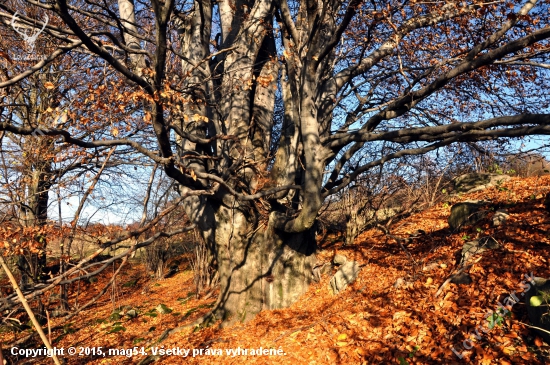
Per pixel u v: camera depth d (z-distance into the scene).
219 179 6.10
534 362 4.30
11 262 10.22
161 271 18.88
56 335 11.10
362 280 8.29
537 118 4.55
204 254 14.16
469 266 6.54
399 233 10.25
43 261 11.55
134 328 11.09
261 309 8.73
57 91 12.57
